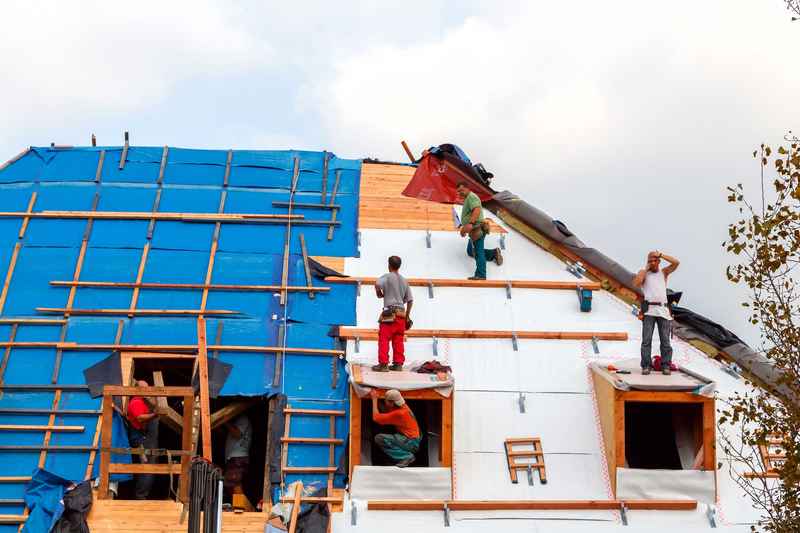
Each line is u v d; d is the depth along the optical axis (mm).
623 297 21781
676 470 18609
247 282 21359
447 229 23094
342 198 23391
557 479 18734
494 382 19953
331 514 17812
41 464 18469
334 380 19906
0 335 20266
